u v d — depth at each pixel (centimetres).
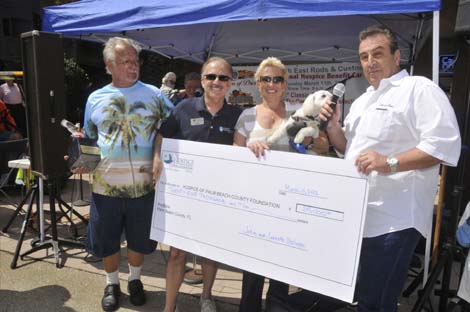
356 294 242
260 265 228
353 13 307
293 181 216
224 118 266
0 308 307
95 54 1259
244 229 233
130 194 287
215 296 331
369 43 208
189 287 343
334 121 233
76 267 381
